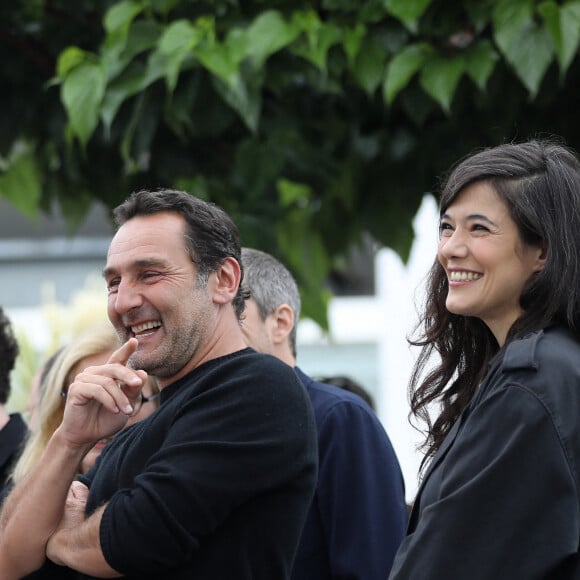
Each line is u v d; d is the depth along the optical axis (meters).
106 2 16.84
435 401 10.67
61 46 17.27
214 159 17.19
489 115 16.50
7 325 14.34
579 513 8.59
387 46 15.66
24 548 9.69
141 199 10.27
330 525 11.90
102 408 9.79
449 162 16.75
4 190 18.77
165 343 9.94
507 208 9.53
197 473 9.19
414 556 8.82
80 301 21.05
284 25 15.41
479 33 15.63
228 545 9.33
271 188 16.80
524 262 9.54
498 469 8.70
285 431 9.47
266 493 9.44
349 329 31.59
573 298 9.35
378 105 16.80
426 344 10.64
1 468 13.34
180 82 15.70
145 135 16.00
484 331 10.37
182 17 16.12
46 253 33.78
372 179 17.25
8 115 17.55
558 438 8.67
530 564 8.55
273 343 13.07
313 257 18.30
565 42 14.48
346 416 12.20
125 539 9.11
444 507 8.80
